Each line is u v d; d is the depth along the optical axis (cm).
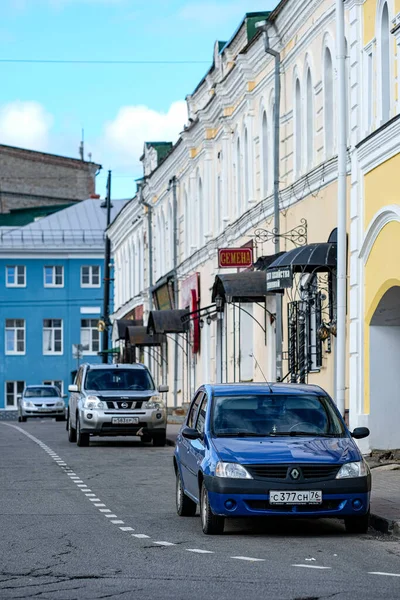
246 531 1591
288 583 1137
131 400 3472
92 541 1479
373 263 2494
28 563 1291
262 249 3672
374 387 2533
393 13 2369
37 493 2130
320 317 2936
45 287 8962
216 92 4256
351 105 2641
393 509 1675
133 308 7125
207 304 4778
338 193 2517
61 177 10494
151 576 1188
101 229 9144
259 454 1520
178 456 1797
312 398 1691
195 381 5116
